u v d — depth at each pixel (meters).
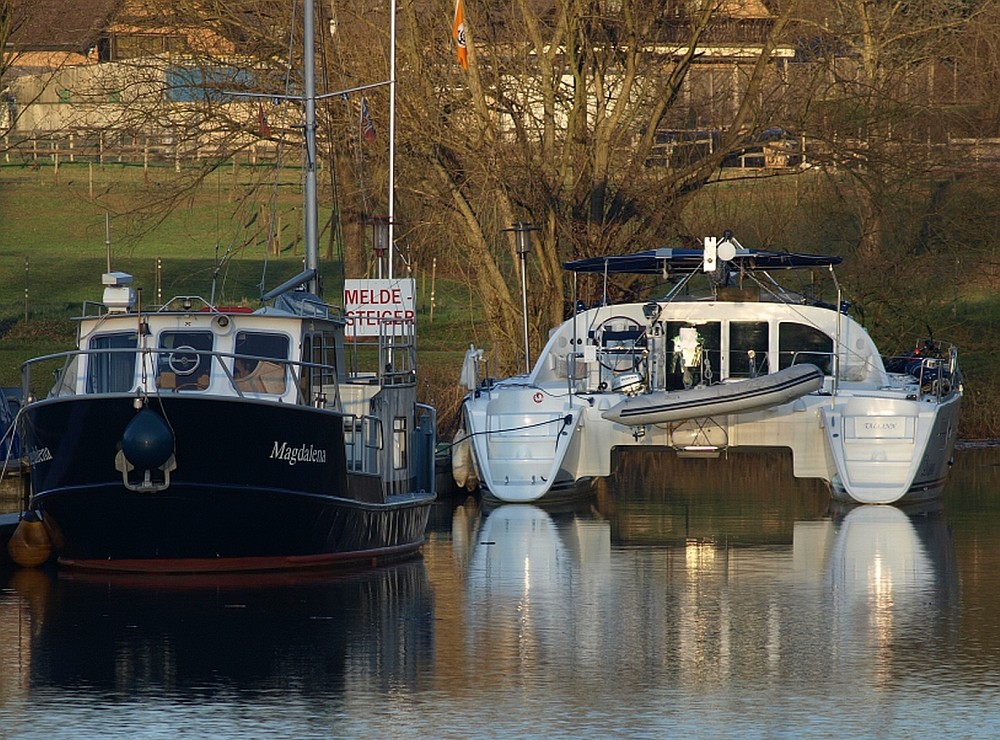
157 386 69.19
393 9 107.12
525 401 101.44
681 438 98.81
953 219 144.62
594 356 103.19
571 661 55.34
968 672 53.56
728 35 144.75
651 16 134.50
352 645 57.78
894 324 147.00
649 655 56.22
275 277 179.12
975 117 149.12
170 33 145.12
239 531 71.12
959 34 142.88
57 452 69.31
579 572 74.94
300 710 48.56
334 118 132.25
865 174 137.38
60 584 69.69
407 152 132.88
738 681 52.28
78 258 194.00
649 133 136.25
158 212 147.12
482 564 77.44
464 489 109.94
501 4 136.50
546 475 100.69
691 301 107.25
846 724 47.03
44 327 166.50
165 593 67.69
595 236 133.38
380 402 78.62
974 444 136.88
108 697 50.12
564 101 136.00
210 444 68.25
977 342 146.62
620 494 108.88
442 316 151.62
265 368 73.69
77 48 162.75
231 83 138.88
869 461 99.62
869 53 137.50
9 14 159.50
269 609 64.44
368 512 75.75
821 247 147.75
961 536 87.06
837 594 68.81
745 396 95.25
